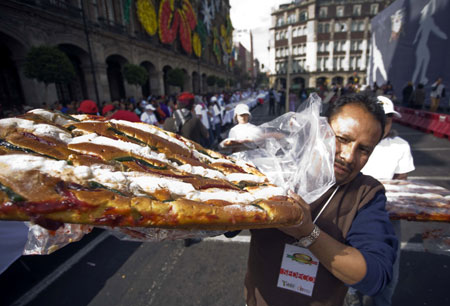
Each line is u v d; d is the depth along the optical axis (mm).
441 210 1202
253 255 930
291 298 841
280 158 884
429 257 2318
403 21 14555
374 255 638
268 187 676
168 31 22047
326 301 810
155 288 2150
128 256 2598
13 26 9289
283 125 931
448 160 5113
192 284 2186
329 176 687
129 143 668
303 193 717
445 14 10914
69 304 2002
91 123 713
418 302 1864
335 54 46156
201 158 853
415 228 2785
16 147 492
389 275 622
